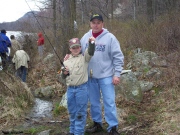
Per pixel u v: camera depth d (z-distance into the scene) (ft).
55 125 16.46
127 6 75.36
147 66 24.08
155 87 20.47
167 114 15.78
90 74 14.06
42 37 41.22
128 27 36.14
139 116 16.49
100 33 13.91
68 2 24.67
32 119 17.69
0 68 23.39
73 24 25.03
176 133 13.64
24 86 21.97
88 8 47.11
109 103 13.76
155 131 14.32
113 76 14.01
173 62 22.89
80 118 13.61
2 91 20.45
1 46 31.65
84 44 14.21
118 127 15.33
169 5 43.21
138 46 30.12
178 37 27.07
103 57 13.87
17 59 27.20
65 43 24.94
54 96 23.54
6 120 17.43
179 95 18.21
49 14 34.01
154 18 40.19
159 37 28.25
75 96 13.51
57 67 28.73
